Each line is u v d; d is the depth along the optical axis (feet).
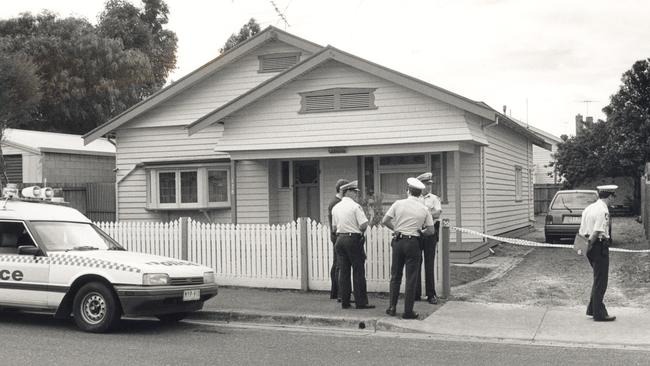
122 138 64.44
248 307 33.55
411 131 49.57
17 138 75.82
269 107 53.01
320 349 25.67
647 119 104.37
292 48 59.57
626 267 44.78
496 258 51.96
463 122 48.34
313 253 38.47
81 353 24.56
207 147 61.62
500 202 61.26
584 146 111.14
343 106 51.24
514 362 23.40
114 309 28.45
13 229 30.94
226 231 40.52
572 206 58.44
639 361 23.50
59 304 29.25
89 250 31.04
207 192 60.59
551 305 33.81
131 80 119.85
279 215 60.13
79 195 70.33
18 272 29.91
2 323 31.12
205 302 35.01
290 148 52.39
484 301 34.78
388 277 36.76
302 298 36.22
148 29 138.10
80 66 113.09
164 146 63.05
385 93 50.24
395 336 28.53
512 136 68.13
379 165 55.72
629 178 112.27
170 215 62.59
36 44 109.40
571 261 49.57
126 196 64.23
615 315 31.17
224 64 60.49
